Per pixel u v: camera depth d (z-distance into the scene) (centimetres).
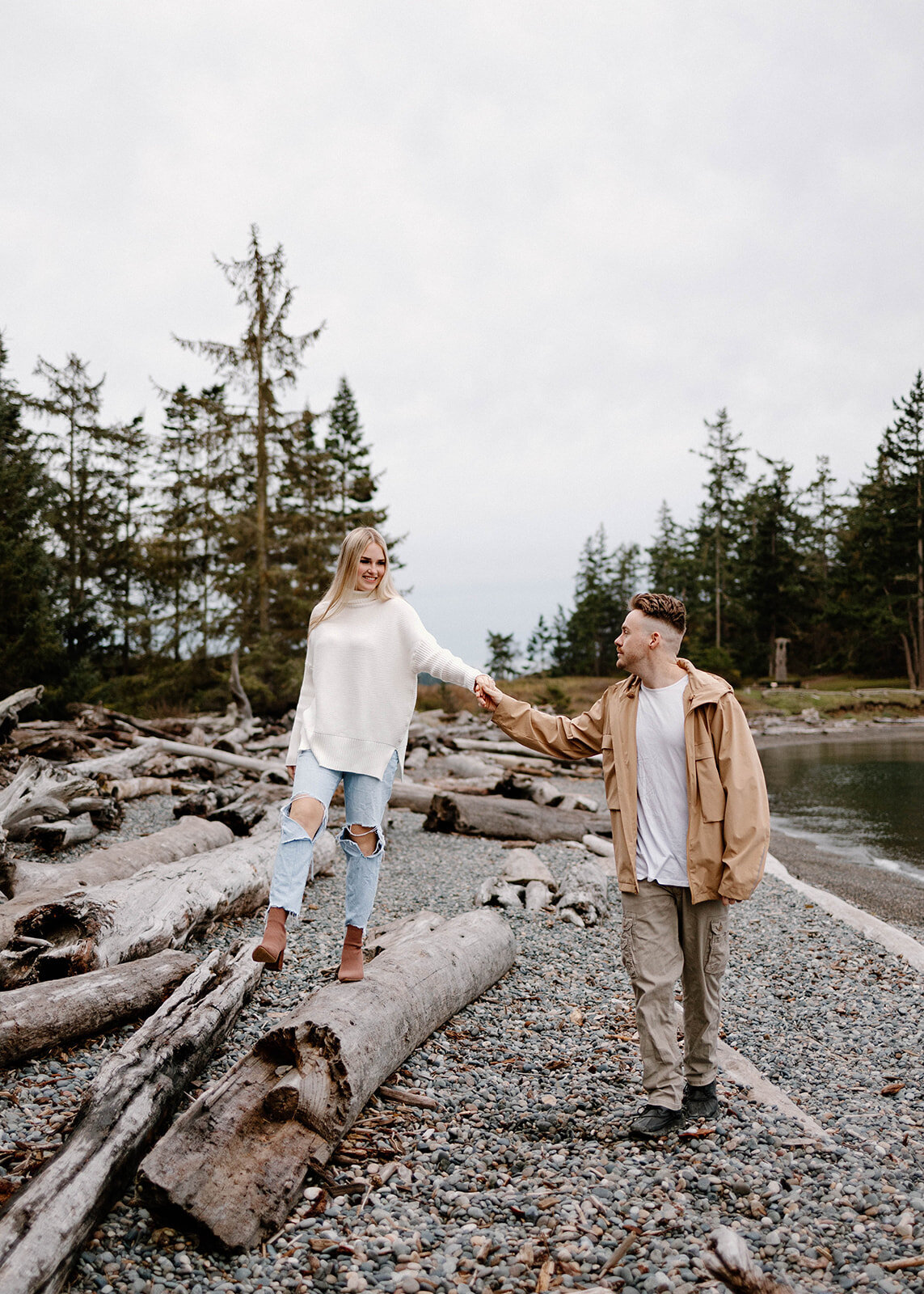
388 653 348
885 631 5128
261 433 2589
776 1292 207
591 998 453
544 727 331
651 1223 243
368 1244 235
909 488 5106
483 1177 273
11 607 1848
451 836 937
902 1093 360
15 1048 319
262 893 555
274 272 2575
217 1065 331
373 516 3366
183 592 2778
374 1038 306
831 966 566
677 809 303
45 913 398
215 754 1239
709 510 6431
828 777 1944
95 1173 234
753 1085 353
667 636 311
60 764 998
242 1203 239
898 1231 238
